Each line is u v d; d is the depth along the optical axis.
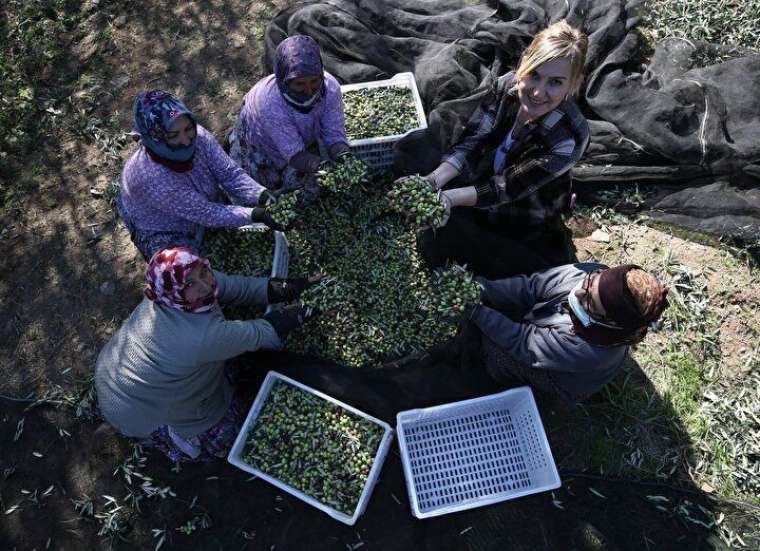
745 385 4.56
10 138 5.63
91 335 4.93
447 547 4.12
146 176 4.07
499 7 5.82
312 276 4.37
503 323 3.79
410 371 4.30
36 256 5.20
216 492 4.33
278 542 4.18
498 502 4.04
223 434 4.20
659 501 4.19
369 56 5.69
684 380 4.58
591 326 3.14
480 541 4.12
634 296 2.88
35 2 6.23
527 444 4.14
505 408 4.29
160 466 4.41
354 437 3.98
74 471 4.43
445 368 4.32
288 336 4.44
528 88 3.57
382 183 5.09
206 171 4.40
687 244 5.05
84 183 5.49
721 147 5.05
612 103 5.29
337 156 4.38
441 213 4.06
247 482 4.35
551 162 3.88
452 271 4.07
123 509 4.30
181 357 3.45
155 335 3.46
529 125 3.91
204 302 3.48
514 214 4.70
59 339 4.91
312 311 4.20
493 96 4.11
